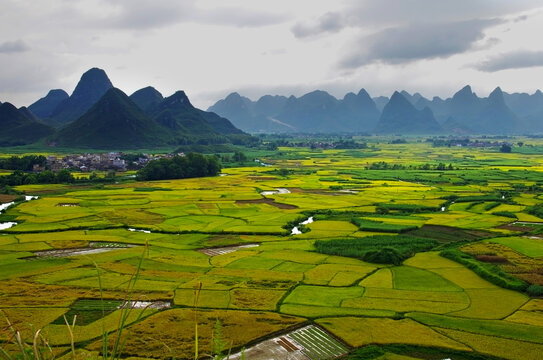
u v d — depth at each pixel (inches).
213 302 2684.5
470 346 2127.2
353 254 3801.7
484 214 5482.3
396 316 2497.5
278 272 3324.3
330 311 2561.5
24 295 2770.7
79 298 2741.1
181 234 4650.6
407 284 3065.9
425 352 2094.0
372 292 2896.2
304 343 2192.4
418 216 5388.8
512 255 3698.3
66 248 4035.4
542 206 5861.2
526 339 2194.9
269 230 4744.1
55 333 2215.8
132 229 4889.3
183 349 2065.7
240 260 3654.0
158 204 6289.4
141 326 2310.5
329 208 5989.2
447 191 7303.2
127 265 3472.0
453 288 2984.7
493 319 2460.6
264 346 2153.1
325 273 3299.7
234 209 5944.9
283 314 2513.5
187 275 3230.8
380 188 7736.2
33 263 3528.5
